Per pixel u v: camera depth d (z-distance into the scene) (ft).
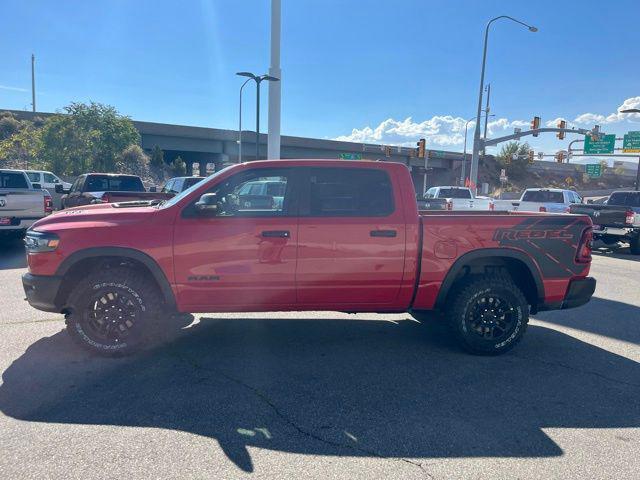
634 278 33.71
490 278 16.99
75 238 15.57
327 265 16.10
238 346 17.63
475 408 13.09
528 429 12.01
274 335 18.98
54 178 86.22
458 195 71.51
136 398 13.25
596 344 18.75
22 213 36.55
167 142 177.17
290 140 189.67
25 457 10.37
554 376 15.43
